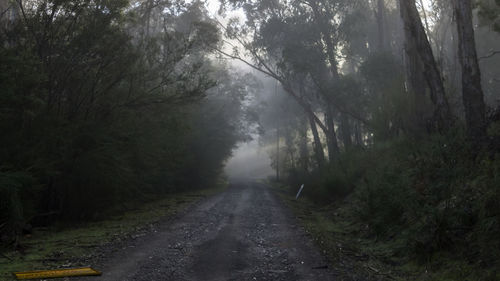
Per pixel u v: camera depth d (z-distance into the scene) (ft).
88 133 42.91
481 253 20.02
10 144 35.68
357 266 23.20
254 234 33.17
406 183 33.35
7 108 33.96
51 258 24.79
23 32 40.11
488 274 17.99
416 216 27.45
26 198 36.22
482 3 63.41
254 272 21.36
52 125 39.50
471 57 45.85
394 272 22.15
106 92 46.75
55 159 40.01
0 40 38.91
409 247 24.40
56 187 42.24
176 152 71.97
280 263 23.36
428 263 22.06
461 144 33.76
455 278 19.30
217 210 51.42
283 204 62.90
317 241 30.37
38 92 37.58
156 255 25.09
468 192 25.84
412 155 42.63
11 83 33.37
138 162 55.31
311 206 64.64
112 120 47.73
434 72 50.19
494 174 24.56
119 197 50.83
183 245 28.27
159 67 51.62
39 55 41.01
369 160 60.23
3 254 26.18
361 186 51.13
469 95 45.24
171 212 50.29
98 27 42.09
